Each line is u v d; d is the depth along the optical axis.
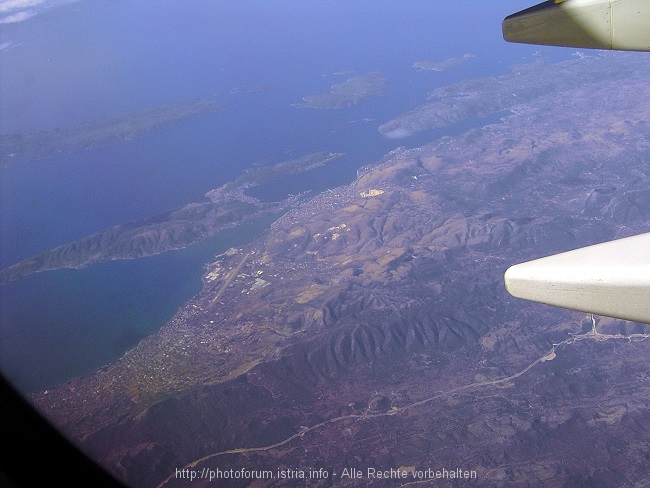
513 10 161.88
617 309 2.87
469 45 146.38
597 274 2.89
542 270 3.01
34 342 66.62
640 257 2.87
